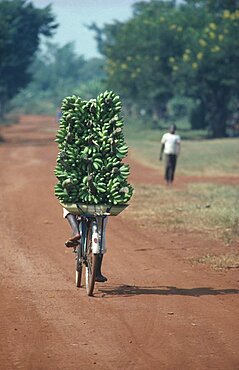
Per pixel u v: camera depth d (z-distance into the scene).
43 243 15.05
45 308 9.83
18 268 12.55
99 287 11.17
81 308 9.84
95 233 10.40
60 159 10.55
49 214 19.25
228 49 71.06
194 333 8.72
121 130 10.78
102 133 10.66
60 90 183.00
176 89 80.19
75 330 8.79
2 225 17.38
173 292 10.90
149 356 7.82
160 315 9.53
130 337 8.52
